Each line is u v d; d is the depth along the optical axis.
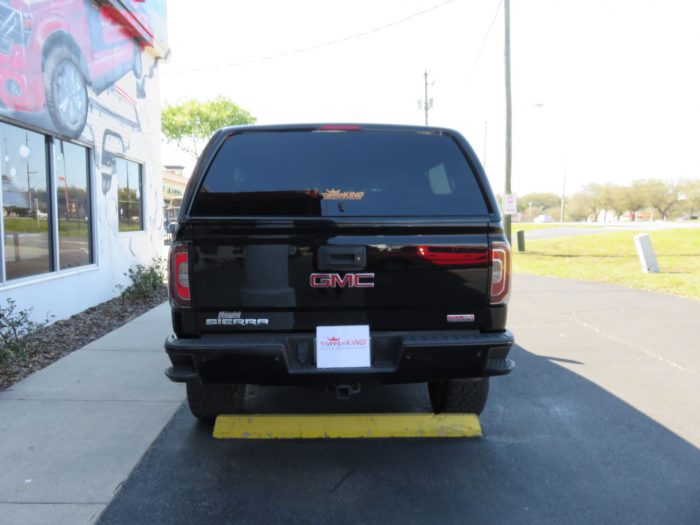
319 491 3.29
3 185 6.58
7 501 3.16
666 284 12.10
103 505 3.13
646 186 86.19
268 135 3.55
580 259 18.61
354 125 3.58
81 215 8.80
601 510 3.09
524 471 3.54
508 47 20.00
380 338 3.37
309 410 4.64
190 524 2.95
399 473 3.52
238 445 3.92
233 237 3.28
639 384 5.31
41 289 7.37
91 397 4.86
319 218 3.33
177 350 3.24
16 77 6.62
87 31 8.70
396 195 3.50
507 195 20.56
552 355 6.37
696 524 2.96
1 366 5.51
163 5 12.55
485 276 3.39
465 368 3.39
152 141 12.43
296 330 3.35
